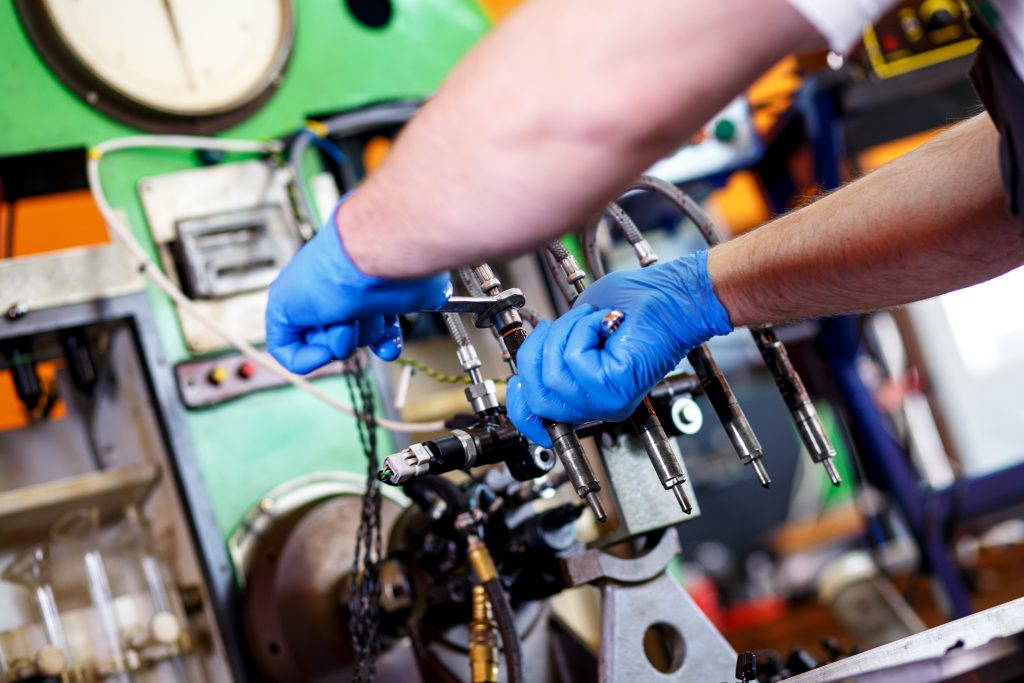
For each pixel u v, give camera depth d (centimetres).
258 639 171
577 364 95
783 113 250
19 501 166
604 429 123
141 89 194
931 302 344
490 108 67
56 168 203
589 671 160
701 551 394
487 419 109
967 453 344
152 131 196
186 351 188
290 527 178
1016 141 75
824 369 269
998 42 73
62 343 181
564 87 64
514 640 120
